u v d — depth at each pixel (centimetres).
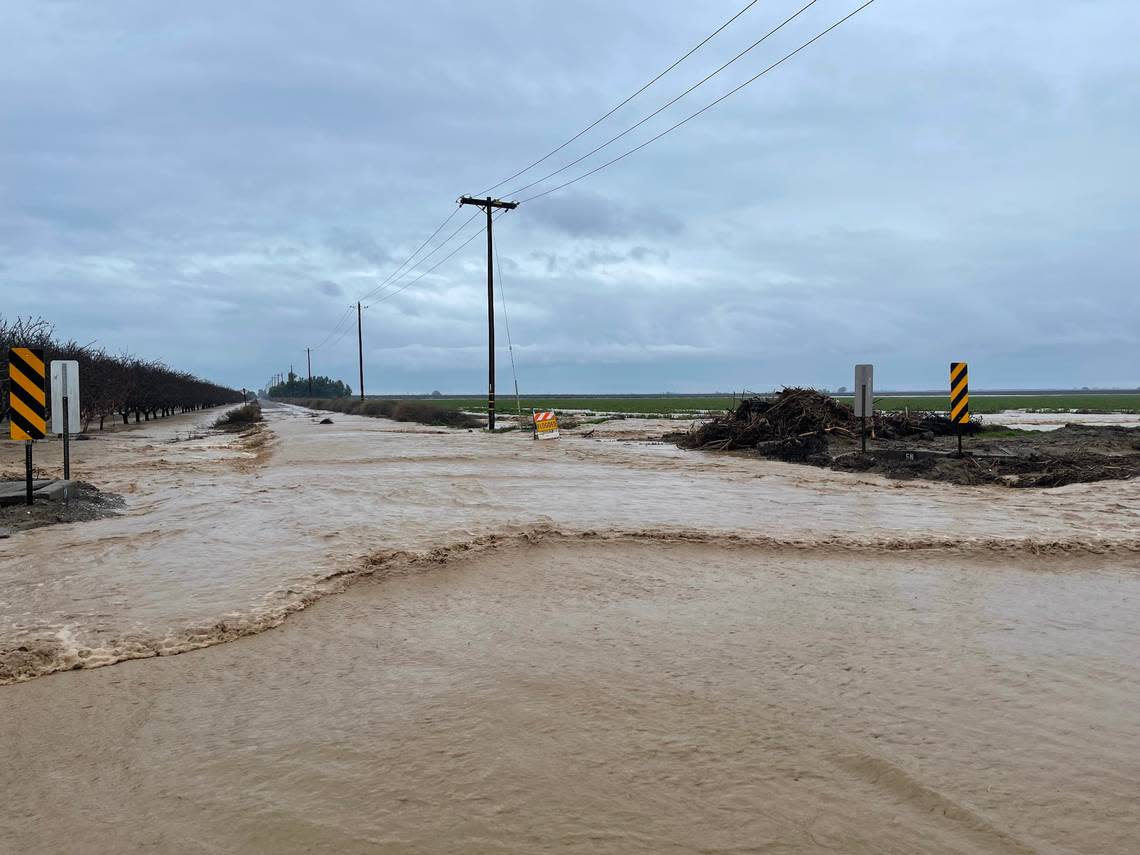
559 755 380
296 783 356
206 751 390
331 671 504
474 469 1780
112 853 304
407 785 353
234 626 588
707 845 305
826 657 523
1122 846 306
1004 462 1656
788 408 2472
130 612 629
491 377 3762
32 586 718
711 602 664
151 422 5622
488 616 627
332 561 795
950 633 577
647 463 1933
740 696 454
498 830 315
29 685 482
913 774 361
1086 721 422
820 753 382
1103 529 979
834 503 1230
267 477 1644
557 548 873
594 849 302
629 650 539
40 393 1155
